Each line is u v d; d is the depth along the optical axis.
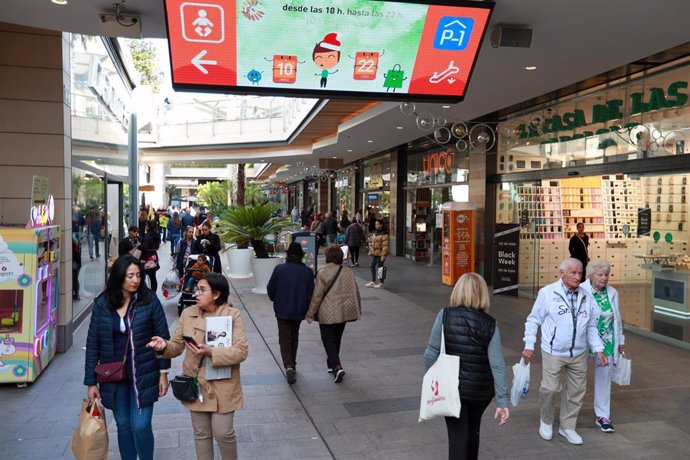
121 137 17.19
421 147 19.97
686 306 8.47
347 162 30.17
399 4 5.81
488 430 5.35
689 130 8.16
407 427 5.43
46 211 7.30
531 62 8.27
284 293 6.86
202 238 12.44
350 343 8.81
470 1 5.83
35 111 7.98
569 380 5.07
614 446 4.99
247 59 6.03
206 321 4.00
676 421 5.57
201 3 5.61
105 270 13.41
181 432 5.24
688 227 8.48
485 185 14.41
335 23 5.90
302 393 6.43
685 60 8.25
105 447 3.79
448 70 6.35
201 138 28.69
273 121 26.20
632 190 9.95
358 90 6.34
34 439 5.07
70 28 6.71
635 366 7.49
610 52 7.74
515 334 9.35
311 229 24.16
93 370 4.05
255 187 43.59
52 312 7.39
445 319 3.94
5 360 6.39
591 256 11.63
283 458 4.75
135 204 23.28
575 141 10.96
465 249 14.70
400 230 22.45
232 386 4.06
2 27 7.85
